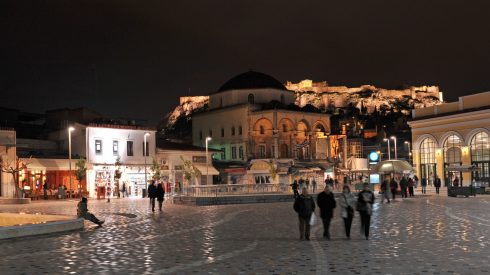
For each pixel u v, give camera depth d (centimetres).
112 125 6806
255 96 9138
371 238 1903
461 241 1758
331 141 9100
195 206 4344
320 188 7475
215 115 9356
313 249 1655
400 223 2433
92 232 2291
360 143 9944
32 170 5966
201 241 1916
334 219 2745
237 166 8388
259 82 9294
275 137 8550
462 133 6812
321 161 8838
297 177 7700
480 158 6588
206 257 1540
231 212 3494
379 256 1485
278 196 4966
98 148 6644
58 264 1467
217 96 9500
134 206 4319
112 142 6781
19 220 2916
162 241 1936
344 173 8325
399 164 5209
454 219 2597
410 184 5125
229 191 5241
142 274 1301
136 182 6931
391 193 5075
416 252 1541
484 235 1917
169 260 1502
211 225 2545
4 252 1711
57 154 6569
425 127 7419
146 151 7131
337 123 18450
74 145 6825
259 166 7638
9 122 7538
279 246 1744
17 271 1367
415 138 7594
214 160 8806
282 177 7519
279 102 8925
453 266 1307
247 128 8675
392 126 18700
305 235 1931
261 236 2041
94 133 6612
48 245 1872
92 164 6488
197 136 9756
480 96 6662
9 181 5716
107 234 2202
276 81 9562
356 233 2083
